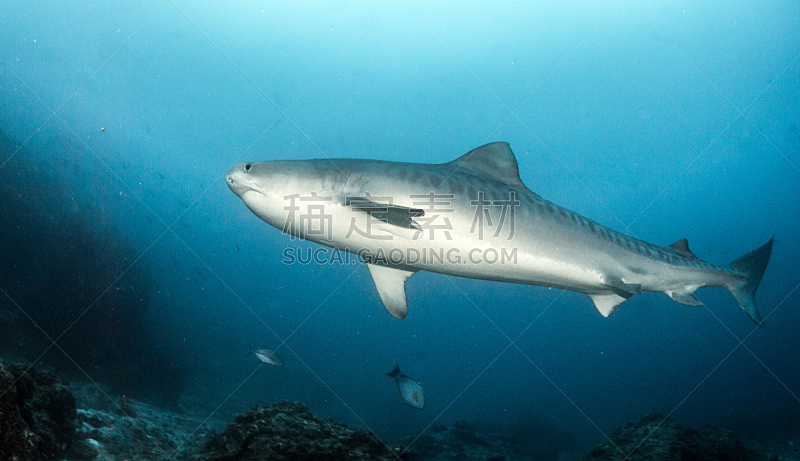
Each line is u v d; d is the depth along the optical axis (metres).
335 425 3.95
